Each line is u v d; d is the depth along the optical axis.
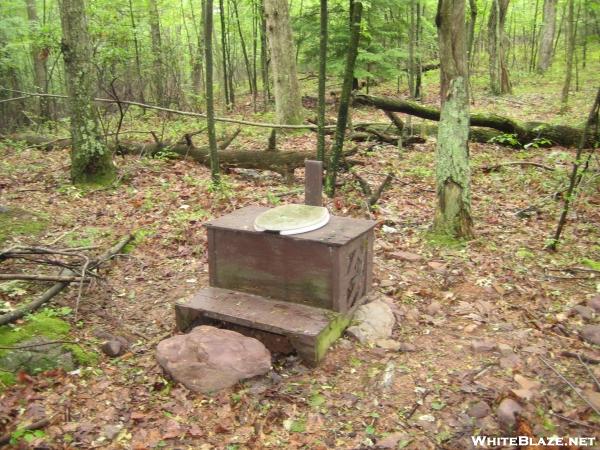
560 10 29.73
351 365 3.75
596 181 7.16
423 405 3.32
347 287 4.04
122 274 5.21
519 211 6.73
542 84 20.22
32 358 3.71
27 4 16.14
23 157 9.73
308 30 15.96
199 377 3.51
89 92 7.74
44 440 3.04
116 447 3.04
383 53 16.31
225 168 8.62
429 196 7.50
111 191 7.70
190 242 5.89
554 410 3.20
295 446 3.05
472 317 4.33
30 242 5.74
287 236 3.92
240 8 22.03
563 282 4.93
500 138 8.90
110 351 3.93
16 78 15.39
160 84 15.89
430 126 11.36
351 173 7.91
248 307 4.03
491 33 18.00
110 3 13.24
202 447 3.06
